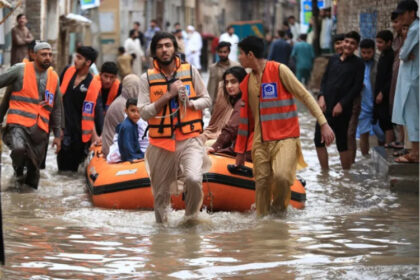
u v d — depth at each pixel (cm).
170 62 1145
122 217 1231
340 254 968
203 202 1281
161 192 1173
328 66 1808
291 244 1028
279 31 4881
